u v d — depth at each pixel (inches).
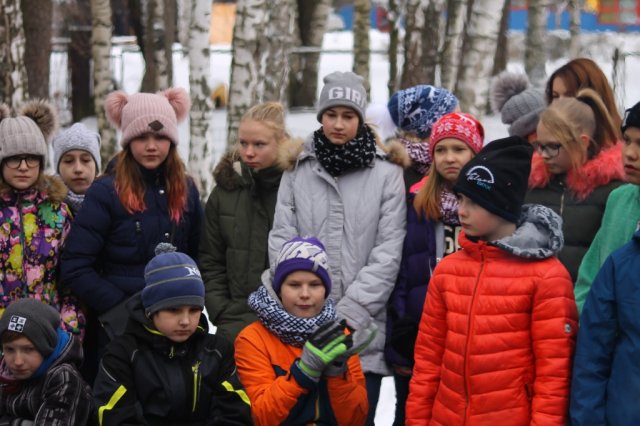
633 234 171.2
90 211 212.4
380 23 1214.9
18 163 210.7
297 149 217.8
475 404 174.2
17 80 447.2
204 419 179.5
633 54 661.9
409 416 183.9
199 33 528.7
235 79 476.7
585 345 164.2
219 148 738.2
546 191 199.9
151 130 213.3
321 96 213.2
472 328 174.6
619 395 159.6
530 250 171.8
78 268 209.9
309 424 181.6
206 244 225.6
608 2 1243.2
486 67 457.4
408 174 223.3
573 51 935.0
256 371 185.3
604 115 202.4
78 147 246.1
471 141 203.2
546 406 167.9
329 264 211.3
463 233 180.2
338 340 175.0
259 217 222.7
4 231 210.4
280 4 489.4
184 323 176.2
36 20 613.0
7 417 183.8
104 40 653.3
